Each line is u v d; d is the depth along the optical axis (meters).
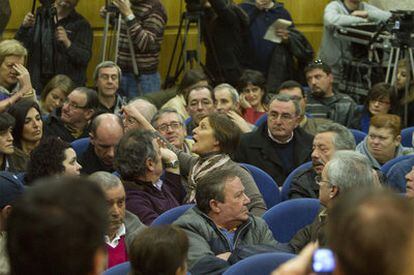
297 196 7.76
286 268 1.93
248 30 13.00
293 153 8.96
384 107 10.87
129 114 8.57
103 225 2.06
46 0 11.83
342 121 11.23
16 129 8.54
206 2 12.72
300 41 12.89
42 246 2.00
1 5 11.78
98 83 10.53
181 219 6.21
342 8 13.90
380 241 1.81
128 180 7.17
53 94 10.43
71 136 9.70
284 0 15.14
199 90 10.00
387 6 14.83
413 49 12.11
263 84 11.13
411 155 8.33
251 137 9.06
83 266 2.03
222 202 6.17
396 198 1.86
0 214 5.62
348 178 5.83
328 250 1.90
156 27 12.09
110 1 12.18
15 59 10.15
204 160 7.62
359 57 13.40
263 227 6.37
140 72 12.18
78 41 12.16
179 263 4.34
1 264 4.98
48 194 2.03
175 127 8.55
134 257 4.35
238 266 5.30
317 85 11.30
